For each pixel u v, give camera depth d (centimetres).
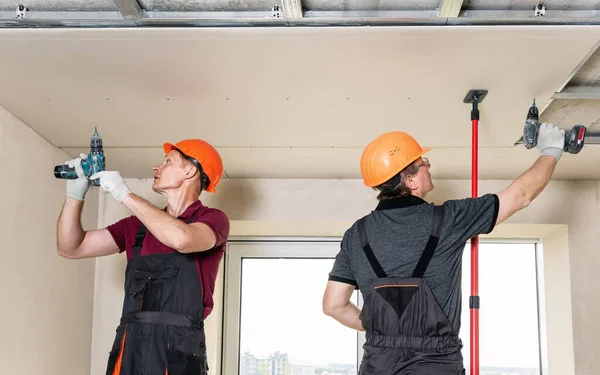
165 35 250
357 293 474
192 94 302
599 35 245
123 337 238
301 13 236
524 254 472
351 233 237
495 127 337
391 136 246
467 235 220
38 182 355
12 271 327
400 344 217
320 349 467
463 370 218
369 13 242
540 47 255
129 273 248
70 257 267
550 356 438
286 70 278
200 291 246
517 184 228
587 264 425
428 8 241
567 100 315
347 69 276
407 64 271
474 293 258
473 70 275
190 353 236
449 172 419
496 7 240
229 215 430
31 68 276
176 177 270
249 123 337
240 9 243
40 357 355
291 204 432
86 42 255
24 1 240
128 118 332
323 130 346
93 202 426
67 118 333
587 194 431
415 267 218
